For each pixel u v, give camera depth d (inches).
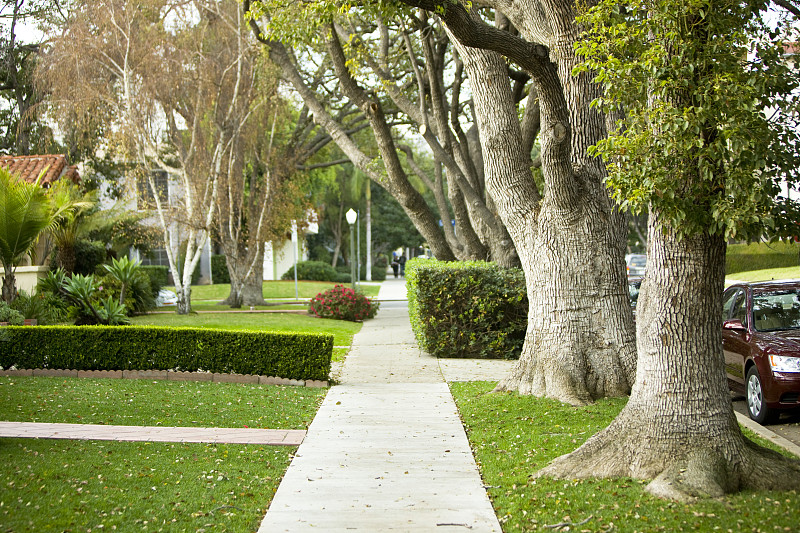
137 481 245.0
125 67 780.0
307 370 448.1
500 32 298.2
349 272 2196.1
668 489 223.6
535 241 403.9
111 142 823.1
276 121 1012.5
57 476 245.0
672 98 236.8
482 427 332.8
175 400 381.1
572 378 383.2
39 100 981.8
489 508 227.1
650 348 249.3
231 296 1062.4
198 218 871.7
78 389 401.1
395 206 2292.1
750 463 234.2
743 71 229.3
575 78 388.2
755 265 1140.5
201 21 852.0
